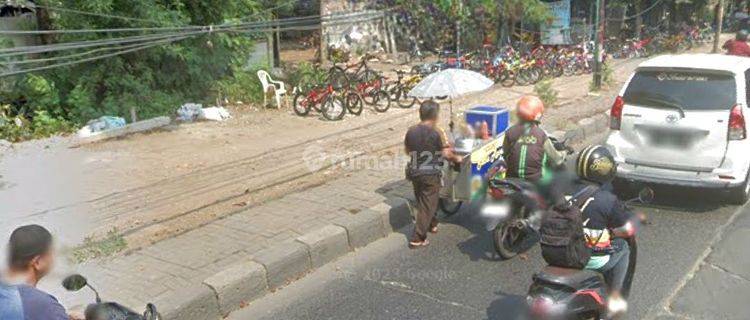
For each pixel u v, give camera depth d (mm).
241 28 11805
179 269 5309
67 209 6953
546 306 3777
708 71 6770
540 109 5781
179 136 10617
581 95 14906
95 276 5168
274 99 13289
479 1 19516
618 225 4043
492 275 5480
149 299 4758
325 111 12211
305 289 5297
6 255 2854
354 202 7051
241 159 9148
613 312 4254
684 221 6566
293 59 18984
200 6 12648
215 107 12398
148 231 6238
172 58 12320
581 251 3906
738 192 6820
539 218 4699
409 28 21094
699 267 5453
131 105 11453
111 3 10867
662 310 4711
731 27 32031
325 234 5887
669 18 28547
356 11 18781
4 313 2635
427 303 4973
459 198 6316
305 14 20578
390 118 12352
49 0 10922
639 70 7141
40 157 9266
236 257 5547
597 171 4074
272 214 6684
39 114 10758
